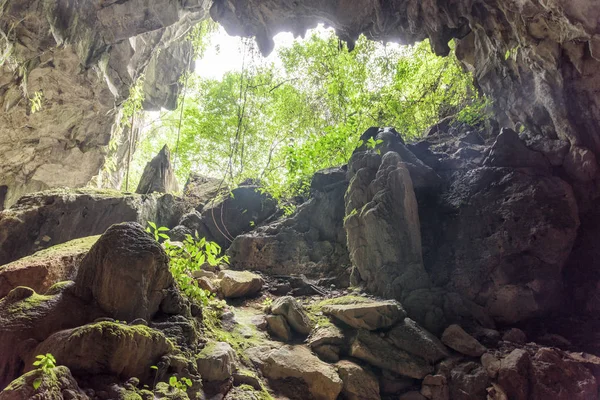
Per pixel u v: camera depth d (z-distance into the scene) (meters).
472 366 5.36
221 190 9.61
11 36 9.66
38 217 7.38
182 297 4.83
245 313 6.23
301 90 12.65
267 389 4.80
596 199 7.18
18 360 3.74
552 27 6.87
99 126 13.16
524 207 6.75
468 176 7.50
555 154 7.56
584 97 7.34
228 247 8.56
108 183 16.27
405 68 10.95
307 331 5.75
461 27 8.73
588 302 6.46
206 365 4.31
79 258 5.11
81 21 10.42
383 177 6.91
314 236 8.05
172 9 10.23
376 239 6.62
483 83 9.27
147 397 3.57
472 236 6.93
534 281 6.29
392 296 6.33
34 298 4.16
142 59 12.88
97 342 3.55
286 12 8.91
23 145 12.78
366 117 10.80
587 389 5.04
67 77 11.42
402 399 5.21
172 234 8.34
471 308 6.27
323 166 9.13
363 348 5.42
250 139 11.70
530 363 5.26
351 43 9.38
